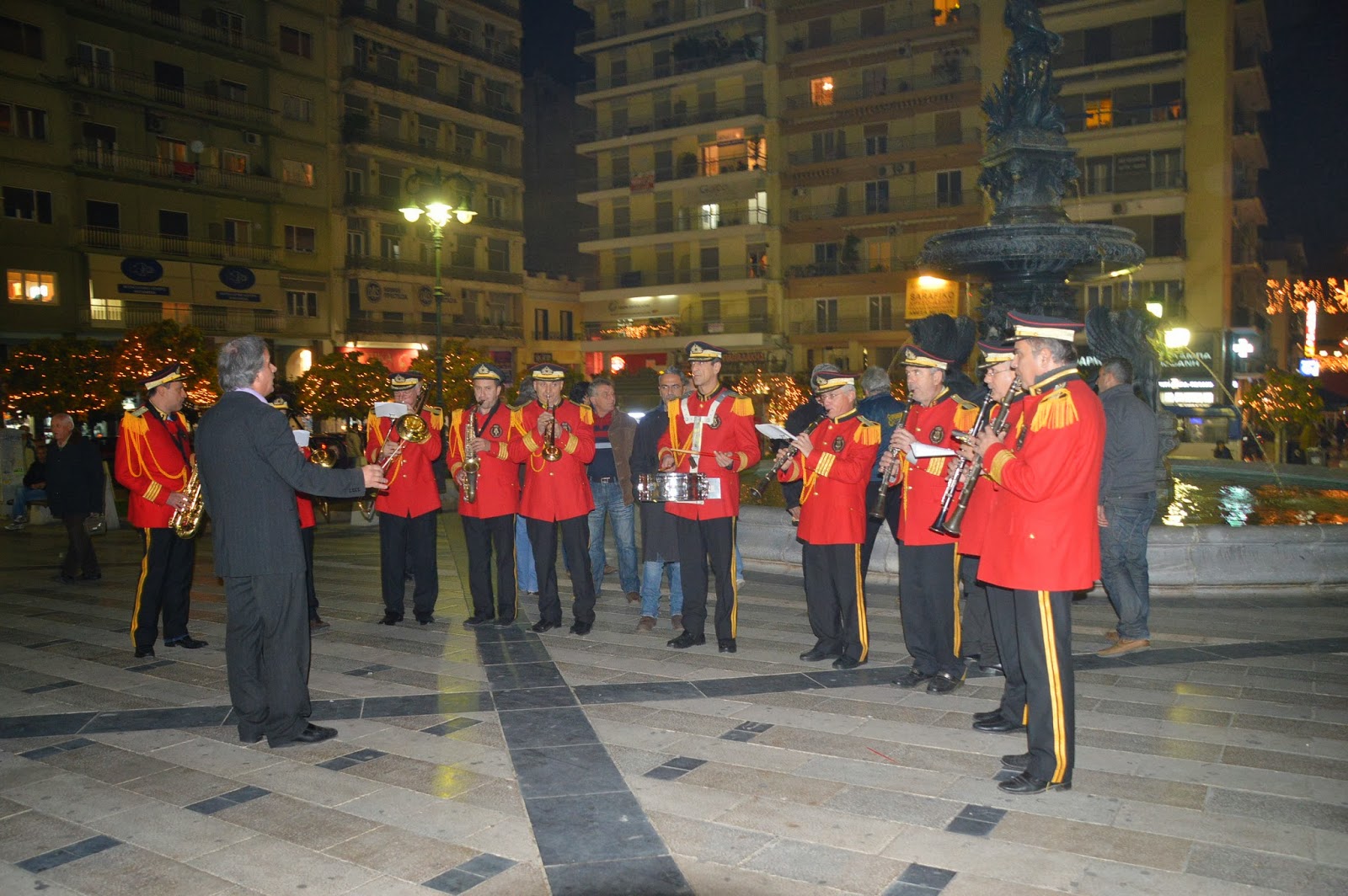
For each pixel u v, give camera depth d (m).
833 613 6.78
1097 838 4.01
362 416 37.75
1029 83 12.30
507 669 6.78
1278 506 13.23
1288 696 5.84
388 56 47.00
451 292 49.50
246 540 5.23
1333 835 4.00
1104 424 4.58
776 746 5.15
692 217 50.31
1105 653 6.90
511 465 8.16
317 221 44.16
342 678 6.65
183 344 32.94
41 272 35.75
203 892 3.74
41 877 3.88
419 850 4.05
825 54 46.81
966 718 5.56
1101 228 11.62
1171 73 40.00
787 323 48.59
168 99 38.84
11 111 34.88
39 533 17.47
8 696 6.39
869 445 6.46
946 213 44.06
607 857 3.93
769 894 3.61
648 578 7.98
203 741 5.46
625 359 53.06
